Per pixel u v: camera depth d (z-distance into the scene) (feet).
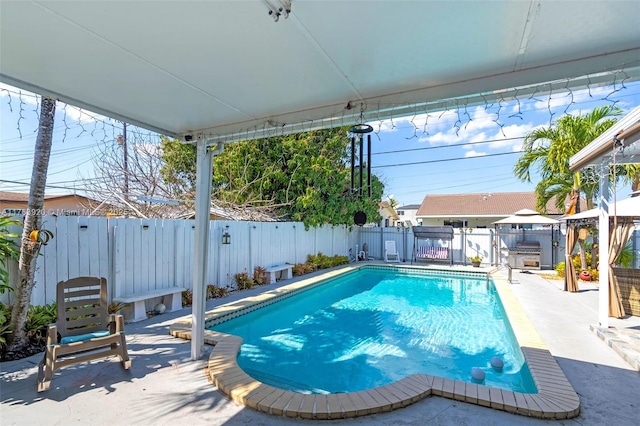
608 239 18.80
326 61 8.56
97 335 12.95
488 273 41.01
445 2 6.17
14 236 15.47
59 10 6.44
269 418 10.04
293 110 12.24
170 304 22.90
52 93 10.75
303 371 15.61
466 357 17.26
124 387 11.85
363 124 11.96
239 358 16.08
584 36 7.23
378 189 58.49
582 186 36.22
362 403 10.46
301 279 36.22
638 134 14.10
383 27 6.98
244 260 32.19
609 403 10.78
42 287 17.40
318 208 43.73
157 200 28.43
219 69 9.05
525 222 42.01
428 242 55.52
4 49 7.99
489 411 10.39
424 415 10.16
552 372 12.67
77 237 19.06
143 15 6.61
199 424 9.68
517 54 8.05
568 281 29.17
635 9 6.24
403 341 19.85
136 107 12.02
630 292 19.84
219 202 36.99
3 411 10.19
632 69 7.89
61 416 9.98
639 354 14.03
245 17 6.67
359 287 37.73
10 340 14.52
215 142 15.20
